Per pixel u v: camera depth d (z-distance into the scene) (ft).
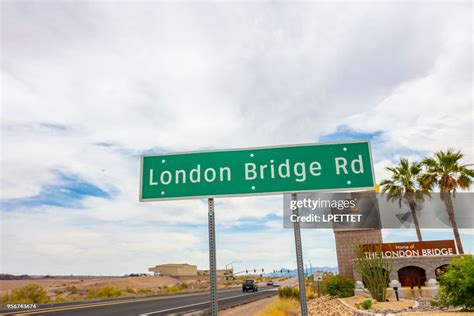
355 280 74.54
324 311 54.39
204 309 66.39
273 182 10.71
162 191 10.87
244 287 142.82
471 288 34.76
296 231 10.46
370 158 10.73
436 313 34.88
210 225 10.50
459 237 88.53
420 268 71.97
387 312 41.45
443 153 94.02
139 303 82.43
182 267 359.87
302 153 10.93
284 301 64.69
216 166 10.97
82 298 125.49
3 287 277.23
